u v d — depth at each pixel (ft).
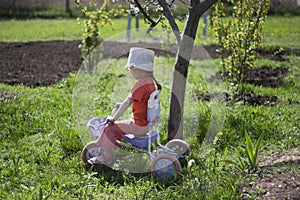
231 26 27.73
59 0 82.48
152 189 16.12
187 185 16.07
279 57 40.75
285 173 16.05
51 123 22.43
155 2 19.52
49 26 63.52
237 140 20.27
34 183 16.65
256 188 15.38
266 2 25.82
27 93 28.14
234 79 27.02
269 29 53.52
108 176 17.16
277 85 30.68
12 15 72.08
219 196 15.07
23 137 20.99
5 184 16.38
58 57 42.39
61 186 16.22
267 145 19.70
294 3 73.26
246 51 26.53
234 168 17.24
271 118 22.67
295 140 19.95
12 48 47.14
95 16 24.72
